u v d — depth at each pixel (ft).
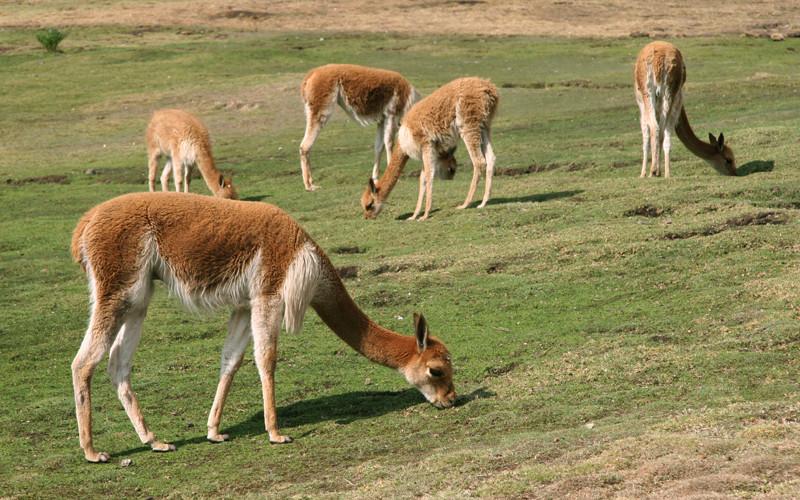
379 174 103.81
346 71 98.68
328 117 99.25
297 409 45.62
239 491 36.01
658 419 37.35
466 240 72.54
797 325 47.01
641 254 63.10
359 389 47.83
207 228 39.81
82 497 36.50
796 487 28.86
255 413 45.68
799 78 140.36
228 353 42.09
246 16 245.24
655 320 52.60
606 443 34.78
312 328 57.21
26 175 114.83
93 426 44.57
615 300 57.21
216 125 143.23
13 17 245.86
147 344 56.85
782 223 66.59
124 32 227.81
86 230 39.19
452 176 83.46
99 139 137.18
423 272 65.57
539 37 220.43
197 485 36.86
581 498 30.19
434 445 38.65
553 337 52.19
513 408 41.88
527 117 131.03
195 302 40.45
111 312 39.22
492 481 32.45
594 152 100.42
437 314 58.03
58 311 64.28
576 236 67.67
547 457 34.60
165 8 252.62
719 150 85.30
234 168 114.52
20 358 56.08
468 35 223.30
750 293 53.93
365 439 40.34
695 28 226.99
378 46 206.59
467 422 41.24
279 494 34.47
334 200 92.38
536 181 88.43
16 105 159.74
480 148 79.77
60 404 47.14
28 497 36.52
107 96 164.25
